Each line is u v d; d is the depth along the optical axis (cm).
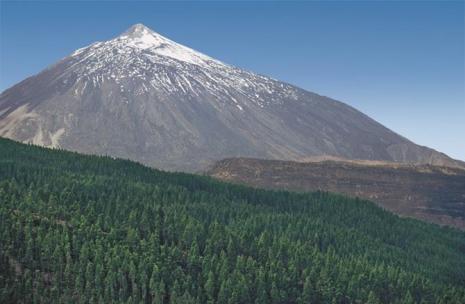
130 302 19200
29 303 19200
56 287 19600
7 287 19275
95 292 19650
